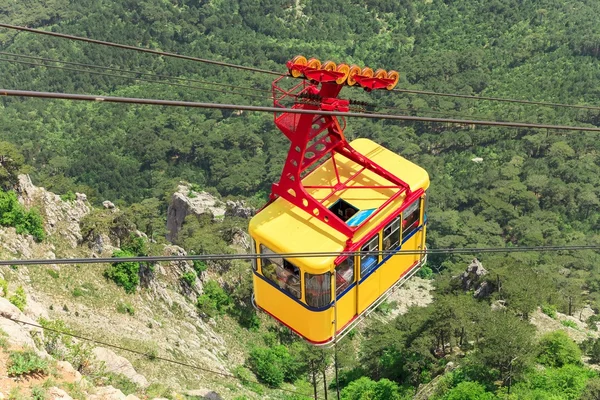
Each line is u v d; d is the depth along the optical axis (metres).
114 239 83.31
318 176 27.09
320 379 84.69
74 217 82.75
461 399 67.56
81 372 40.19
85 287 71.75
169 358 64.75
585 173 190.88
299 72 22.30
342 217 25.72
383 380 79.25
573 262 151.25
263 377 78.69
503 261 113.94
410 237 27.03
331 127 25.44
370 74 23.69
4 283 46.50
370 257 25.02
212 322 87.44
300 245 23.42
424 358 82.75
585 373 74.25
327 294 23.56
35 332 37.97
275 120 24.89
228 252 107.69
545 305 103.38
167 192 179.88
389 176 26.20
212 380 66.56
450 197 186.00
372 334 97.69
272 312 25.91
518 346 72.00
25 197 80.81
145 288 80.06
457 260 158.00
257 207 157.50
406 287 138.12
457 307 86.19
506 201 183.12
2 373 29.88
